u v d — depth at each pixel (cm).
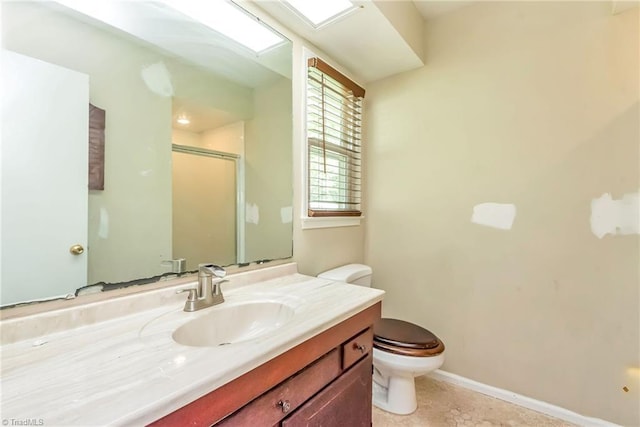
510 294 162
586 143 141
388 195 206
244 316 104
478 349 173
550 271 151
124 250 96
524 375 158
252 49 138
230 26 129
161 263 105
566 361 147
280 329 79
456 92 178
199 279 100
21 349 69
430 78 187
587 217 142
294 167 158
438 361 141
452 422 146
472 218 174
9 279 73
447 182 182
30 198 77
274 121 148
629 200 133
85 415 46
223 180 128
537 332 155
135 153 100
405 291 199
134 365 61
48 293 79
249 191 137
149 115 104
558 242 149
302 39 159
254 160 139
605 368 139
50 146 81
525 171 157
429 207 189
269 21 139
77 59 87
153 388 53
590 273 141
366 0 131
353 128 207
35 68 79
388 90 205
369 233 215
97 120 91
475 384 173
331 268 183
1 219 73
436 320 187
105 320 87
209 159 123
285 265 149
